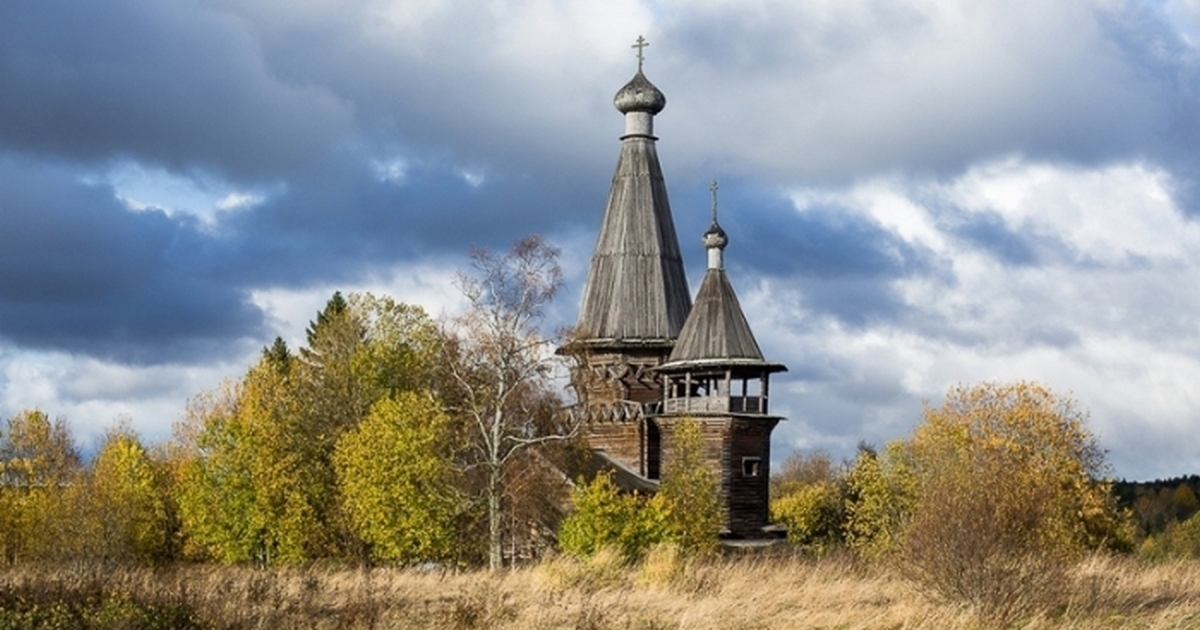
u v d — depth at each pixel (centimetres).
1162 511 14038
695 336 7950
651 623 2878
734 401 7788
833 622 2838
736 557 5906
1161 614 2734
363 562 5900
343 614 3161
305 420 6969
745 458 7781
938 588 2880
